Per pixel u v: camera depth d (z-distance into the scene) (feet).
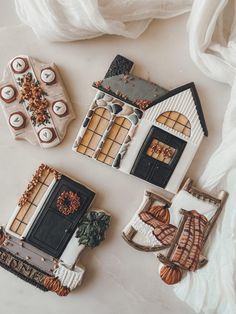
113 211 0.96
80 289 0.99
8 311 1.01
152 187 0.95
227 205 0.92
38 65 0.93
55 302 1.00
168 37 0.94
